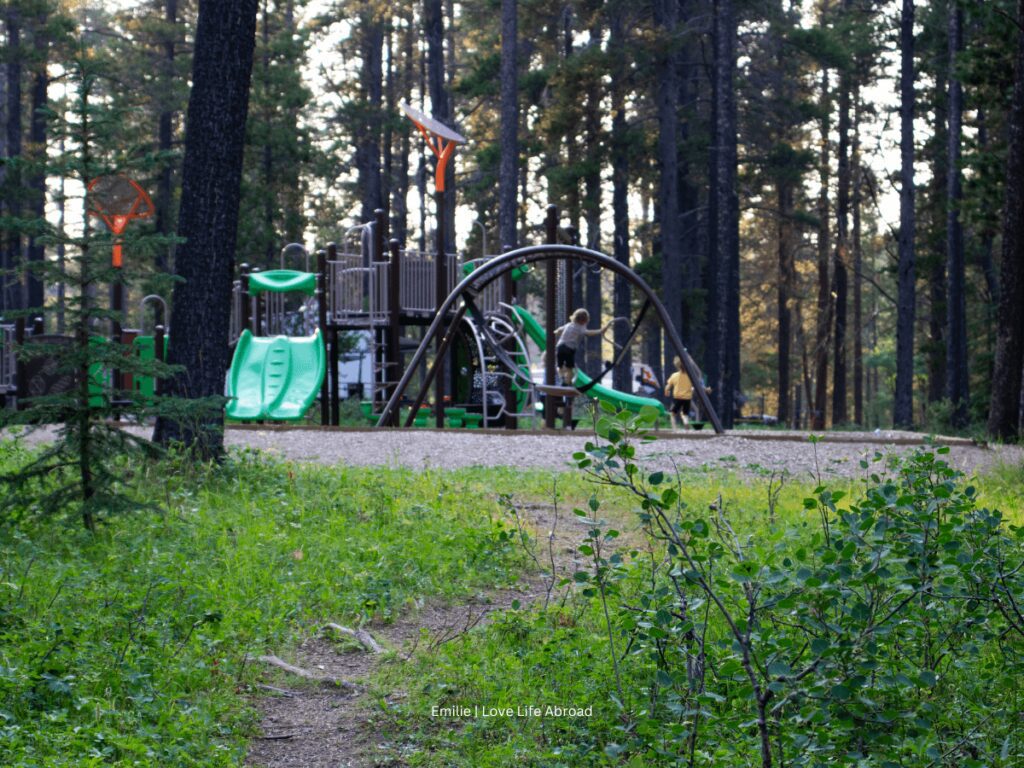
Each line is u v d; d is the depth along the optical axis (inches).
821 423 1772.9
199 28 482.3
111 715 191.6
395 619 271.4
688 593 181.8
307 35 1656.0
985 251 1512.1
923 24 1551.4
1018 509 412.5
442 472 511.5
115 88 1744.6
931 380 1699.1
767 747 146.3
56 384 769.6
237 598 269.6
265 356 853.8
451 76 2170.3
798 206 2026.3
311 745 197.0
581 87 1485.0
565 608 271.9
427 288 884.0
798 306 2069.4
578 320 802.2
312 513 383.2
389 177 2085.4
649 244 2089.1
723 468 554.9
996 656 213.3
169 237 316.8
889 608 177.3
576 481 500.4
